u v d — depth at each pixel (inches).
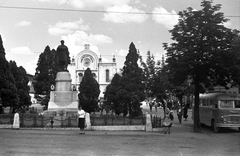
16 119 774.5
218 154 455.8
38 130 754.8
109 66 3484.3
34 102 2962.6
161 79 1277.1
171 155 432.8
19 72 1477.6
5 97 1070.4
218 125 823.1
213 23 775.7
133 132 761.0
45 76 2023.9
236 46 792.3
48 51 2075.5
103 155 418.0
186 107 1269.7
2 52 1115.9
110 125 810.8
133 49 1311.5
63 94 1113.4
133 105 1189.1
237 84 847.7
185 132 808.3
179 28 817.5
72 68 3440.0
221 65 762.2
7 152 423.8
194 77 840.9
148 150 471.8
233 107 826.8
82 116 687.1
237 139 684.1
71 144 514.0
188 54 776.3
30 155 406.6
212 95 893.2
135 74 1270.9
